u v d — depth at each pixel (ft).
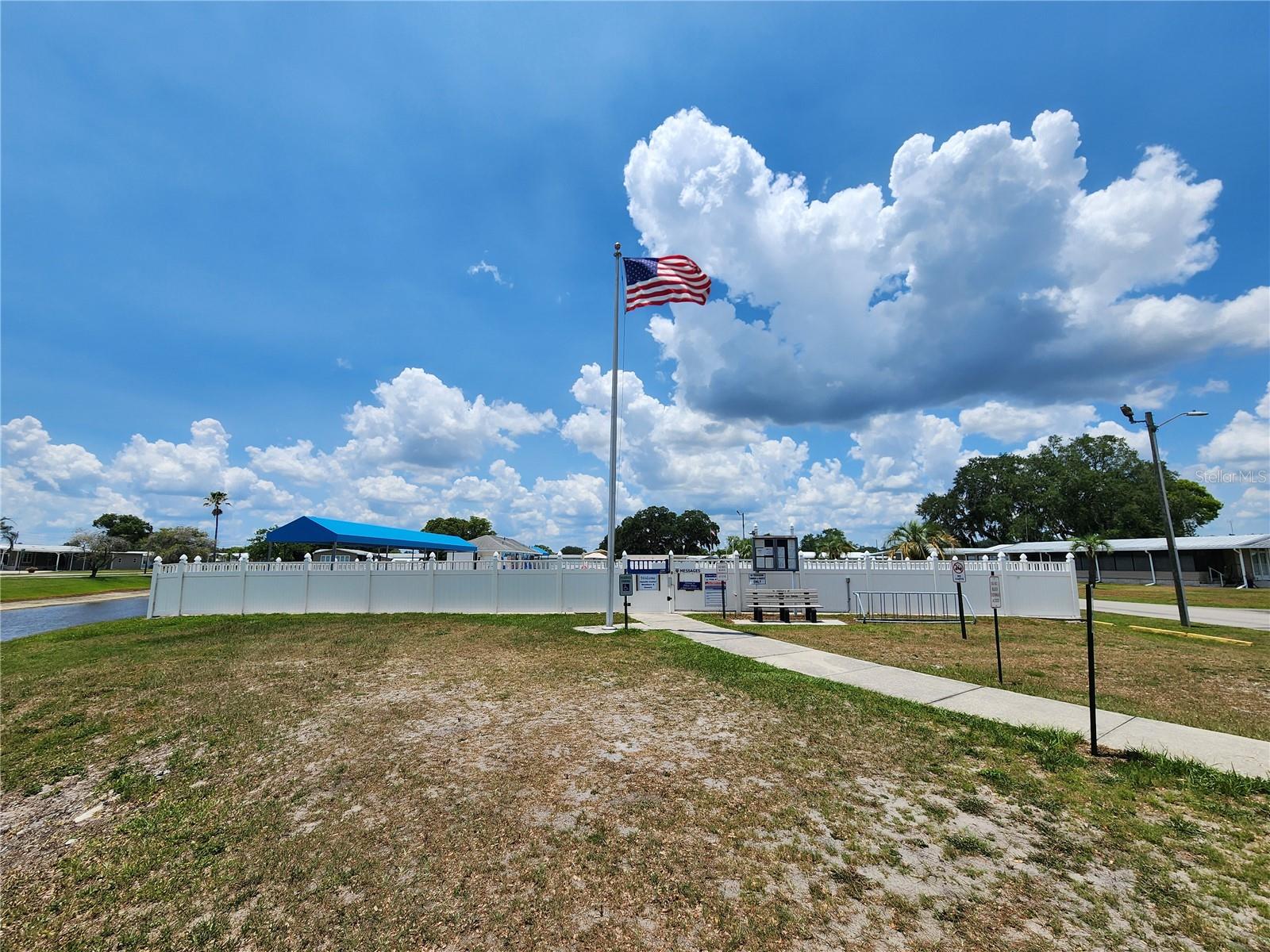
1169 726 21.45
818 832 13.82
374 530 79.10
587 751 19.26
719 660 33.35
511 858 12.86
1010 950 9.74
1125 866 12.35
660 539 256.73
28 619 84.94
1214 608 77.77
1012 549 178.40
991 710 23.68
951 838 13.52
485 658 35.47
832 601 62.49
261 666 34.01
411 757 19.08
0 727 23.73
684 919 10.69
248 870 12.78
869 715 22.82
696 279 52.90
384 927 10.66
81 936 10.79
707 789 16.20
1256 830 13.84
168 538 244.01
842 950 9.77
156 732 22.52
